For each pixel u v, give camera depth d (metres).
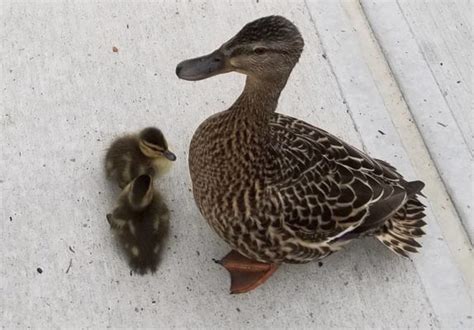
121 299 1.22
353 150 1.22
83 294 1.22
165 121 1.36
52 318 1.21
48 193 1.28
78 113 1.35
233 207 1.16
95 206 1.28
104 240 1.26
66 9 1.42
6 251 1.24
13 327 1.20
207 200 1.18
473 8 1.52
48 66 1.38
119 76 1.38
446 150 1.39
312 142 1.19
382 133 1.39
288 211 1.15
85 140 1.33
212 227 1.21
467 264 1.31
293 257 1.20
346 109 1.40
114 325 1.21
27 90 1.35
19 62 1.37
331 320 1.24
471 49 1.48
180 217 1.29
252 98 1.11
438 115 1.42
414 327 1.25
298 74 1.42
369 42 1.47
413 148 1.39
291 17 1.46
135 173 1.27
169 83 1.39
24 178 1.29
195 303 1.23
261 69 1.08
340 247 1.21
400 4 1.50
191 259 1.26
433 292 1.27
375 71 1.45
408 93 1.43
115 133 1.34
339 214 1.17
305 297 1.25
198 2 1.46
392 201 1.20
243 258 1.25
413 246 1.27
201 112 1.37
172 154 1.26
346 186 1.18
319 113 1.39
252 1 1.47
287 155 1.16
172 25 1.44
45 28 1.41
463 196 1.36
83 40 1.40
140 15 1.44
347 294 1.26
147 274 1.24
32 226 1.26
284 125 1.21
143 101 1.37
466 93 1.44
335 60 1.44
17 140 1.31
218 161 1.15
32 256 1.24
